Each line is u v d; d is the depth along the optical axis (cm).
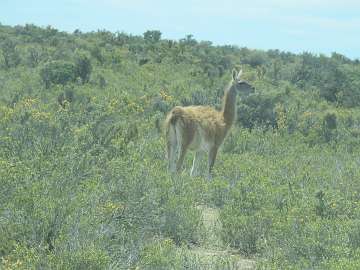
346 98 13000
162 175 3684
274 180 4278
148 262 2297
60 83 10325
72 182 3159
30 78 10738
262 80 13588
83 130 4319
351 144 7875
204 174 4809
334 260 2442
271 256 2730
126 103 7250
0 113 5006
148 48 16275
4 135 4191
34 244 2356
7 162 3162
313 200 3488
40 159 3419
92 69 11806
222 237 2998
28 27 18688
